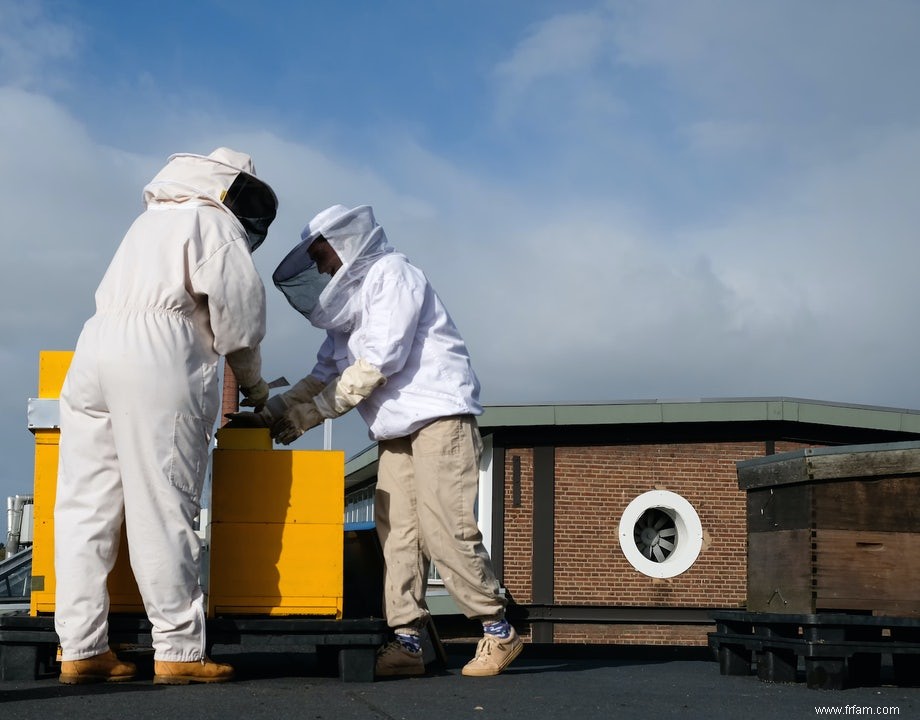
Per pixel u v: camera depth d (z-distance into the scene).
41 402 4.17
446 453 4.38
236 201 4.28
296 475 4.18
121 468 3.81
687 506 17.95
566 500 17.86
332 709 3.25
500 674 4.51
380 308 4.35
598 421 17.62
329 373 4.74
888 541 4.43
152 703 3.33
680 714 3.28
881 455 4.40
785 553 4.51
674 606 17.69
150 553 3.79
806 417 17.89
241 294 3.99
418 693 3.70
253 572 4.13
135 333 3.82
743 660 4.82
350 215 4.33
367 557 4.98
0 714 3.08
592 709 3.36
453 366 4.47
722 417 17.80
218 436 4.25
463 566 4.38
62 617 3.85
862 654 4.50
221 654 5.99
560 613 17.53
